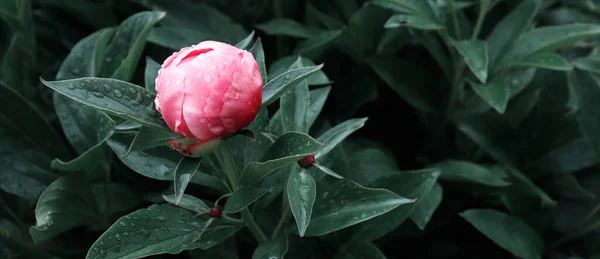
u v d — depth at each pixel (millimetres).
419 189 958
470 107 1121
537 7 1059
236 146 926
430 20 1032
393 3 1045
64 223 972
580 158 1091
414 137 1180
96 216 991
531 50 1044
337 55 1164
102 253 853
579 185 1104
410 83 1109
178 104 802
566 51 1322
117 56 995
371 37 1110
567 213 1095
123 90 825
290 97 917
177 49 1066
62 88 808
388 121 1187
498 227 1029
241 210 891
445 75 1119
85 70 1000
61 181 961
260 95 821
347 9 1184
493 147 1078
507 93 1029
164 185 1046
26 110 985
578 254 1096
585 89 1064
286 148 850
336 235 977
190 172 823
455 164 1053
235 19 1199
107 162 980
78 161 948
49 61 1179
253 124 926
